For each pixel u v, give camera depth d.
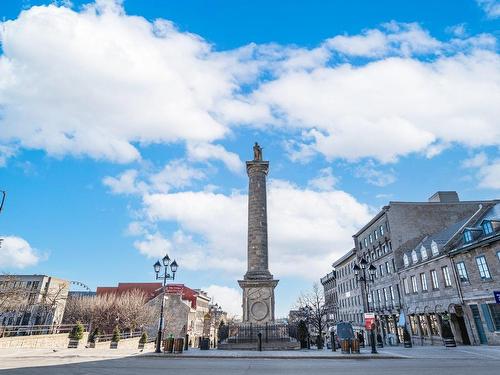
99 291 76.69
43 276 54.91
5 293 44.62
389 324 49.59
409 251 46.53
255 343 30.25
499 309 28.19
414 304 41.38
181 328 66.50
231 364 17.02
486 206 36.72
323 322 69.69
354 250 63.91
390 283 48.62
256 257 37.88
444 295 35.06
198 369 14.71
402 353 22.89
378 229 53.41
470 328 31.27
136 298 62.34
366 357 20.39
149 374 12.96
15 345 26.61
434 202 48.94
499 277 28.08
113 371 13.73
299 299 79.44
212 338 67.19
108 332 57.72
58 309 57.41
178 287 71.88
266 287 35.47
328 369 14.65
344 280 72.19
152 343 43.66
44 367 14.77
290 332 34.00
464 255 32.16
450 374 12.30
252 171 42.22
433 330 37.78
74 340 29.84
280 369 14.74
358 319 62.31
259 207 40.34
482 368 14.04
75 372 13.23
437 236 41.22
